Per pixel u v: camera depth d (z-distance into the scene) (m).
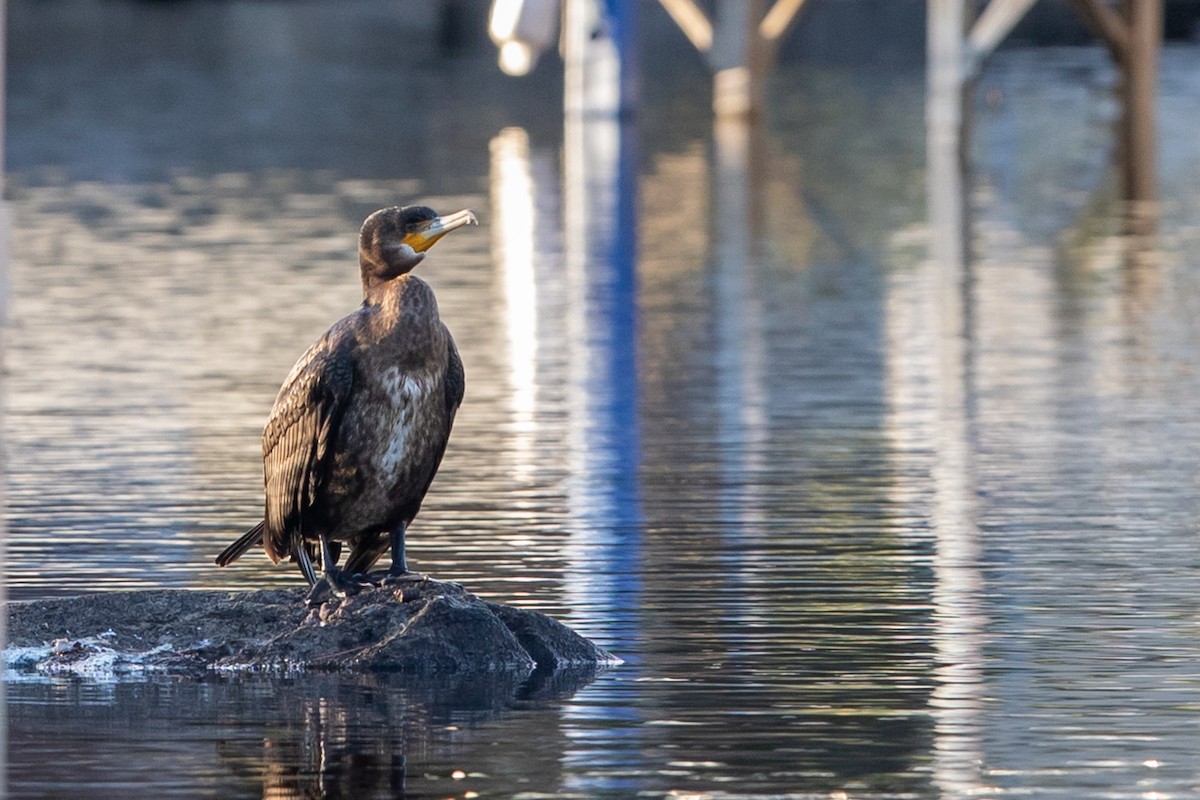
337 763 7.38
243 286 21.27
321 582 8.91
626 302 20.31
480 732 7.77
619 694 8.31
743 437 14.35
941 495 12.45
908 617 9.58
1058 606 9.77
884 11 64.81
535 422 14.91
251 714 8.03
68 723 7.92
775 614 9.65
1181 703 8.14
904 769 7.30
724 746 7.57
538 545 11.15
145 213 27.28
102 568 10.55
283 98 44.22
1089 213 26.61
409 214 8.41
